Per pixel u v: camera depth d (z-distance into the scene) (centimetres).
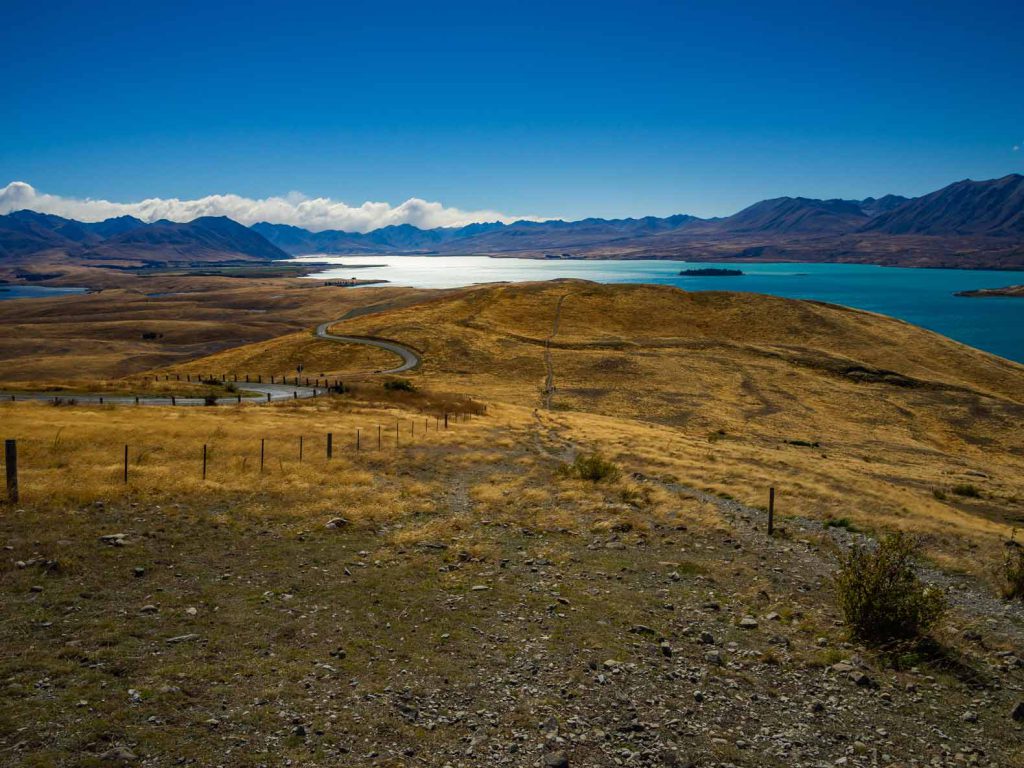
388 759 867
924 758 989
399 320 14650
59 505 2016
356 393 7362
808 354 11981
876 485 3812
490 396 8656
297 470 2819
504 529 2222
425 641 1267
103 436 3256
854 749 999
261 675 1065
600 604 1559
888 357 12631
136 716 902
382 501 2442
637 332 14325
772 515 2473
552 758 900
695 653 1323
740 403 9050
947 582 2011
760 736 1023
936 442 7888
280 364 11594
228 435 3588
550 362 11212
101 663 1051
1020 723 1113
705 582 1814
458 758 889
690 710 1084
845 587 1509
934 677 1290
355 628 1300
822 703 1148
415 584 1591
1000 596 1891
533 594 1587
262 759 834
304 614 1348
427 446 3872
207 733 881
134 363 16338
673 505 2758
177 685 1000
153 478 2436
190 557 1666
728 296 16312
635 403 8606
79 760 785
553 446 4388
